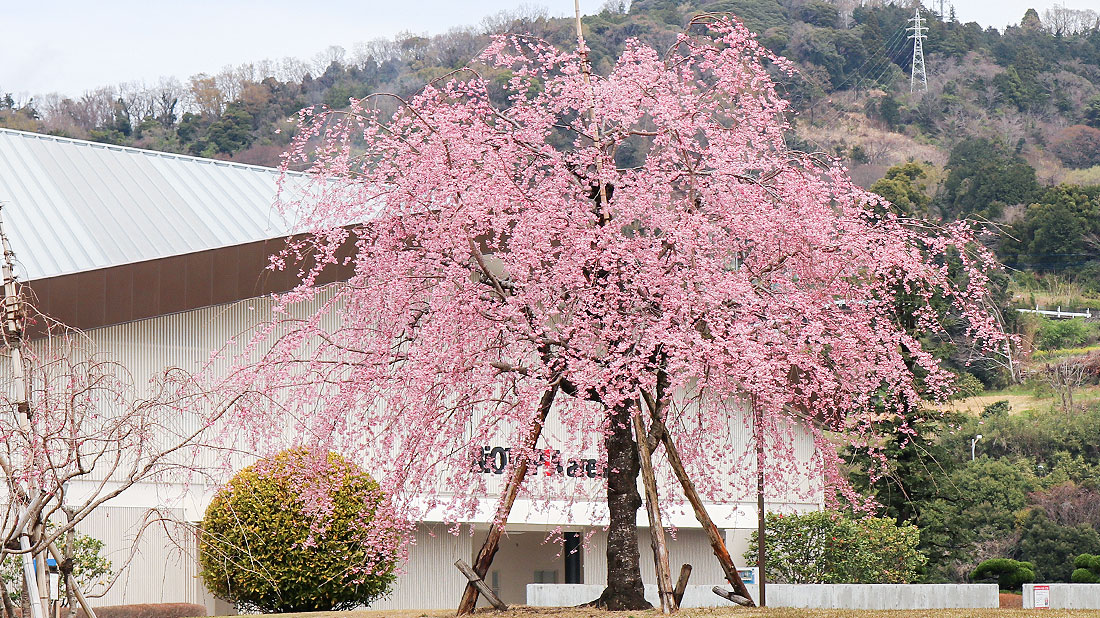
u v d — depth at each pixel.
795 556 26.98
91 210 23.80
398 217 14.96
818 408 15.03
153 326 21.89
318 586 19.38
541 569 29.69
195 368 22.23
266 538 19.42
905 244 15.27
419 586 24.64
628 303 13.91
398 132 14.87
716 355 13.24
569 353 13.83
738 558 29.11
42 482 10.73
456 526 15.82
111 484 20.98
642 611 14.35
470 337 14.29
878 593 22.02
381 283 15.16
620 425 14.75
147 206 24.58
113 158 26.56
